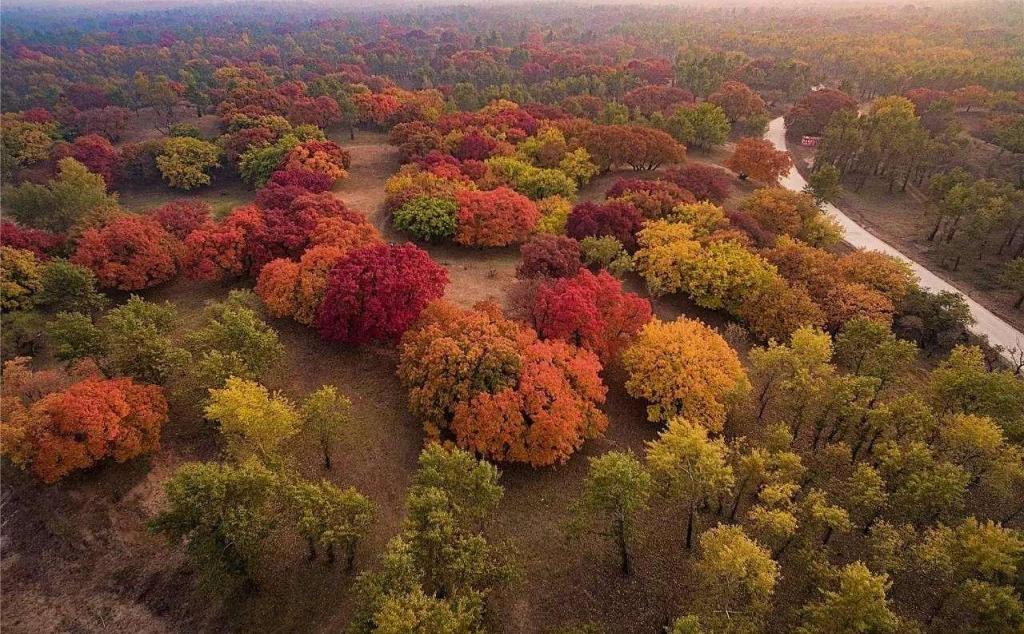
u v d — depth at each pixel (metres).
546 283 64.44
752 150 111.94
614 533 40.28
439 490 37.91
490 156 111.00
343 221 77.12
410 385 53.59
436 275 63.88
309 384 58.19
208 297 72.81
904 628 34.59
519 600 40.31
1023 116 125.81
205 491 36.38
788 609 38.66
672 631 31.78
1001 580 37.75
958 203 88.94
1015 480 46.41
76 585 42.59
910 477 41.72
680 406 54.53
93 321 66.44
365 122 152.00
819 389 49.09
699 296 71.00
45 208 92.31
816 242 88.81
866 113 170.38
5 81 199.75
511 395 48.19
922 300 69.50
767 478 42.56
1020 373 64.00
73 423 43.66
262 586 41.19
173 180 116.19
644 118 138.62
